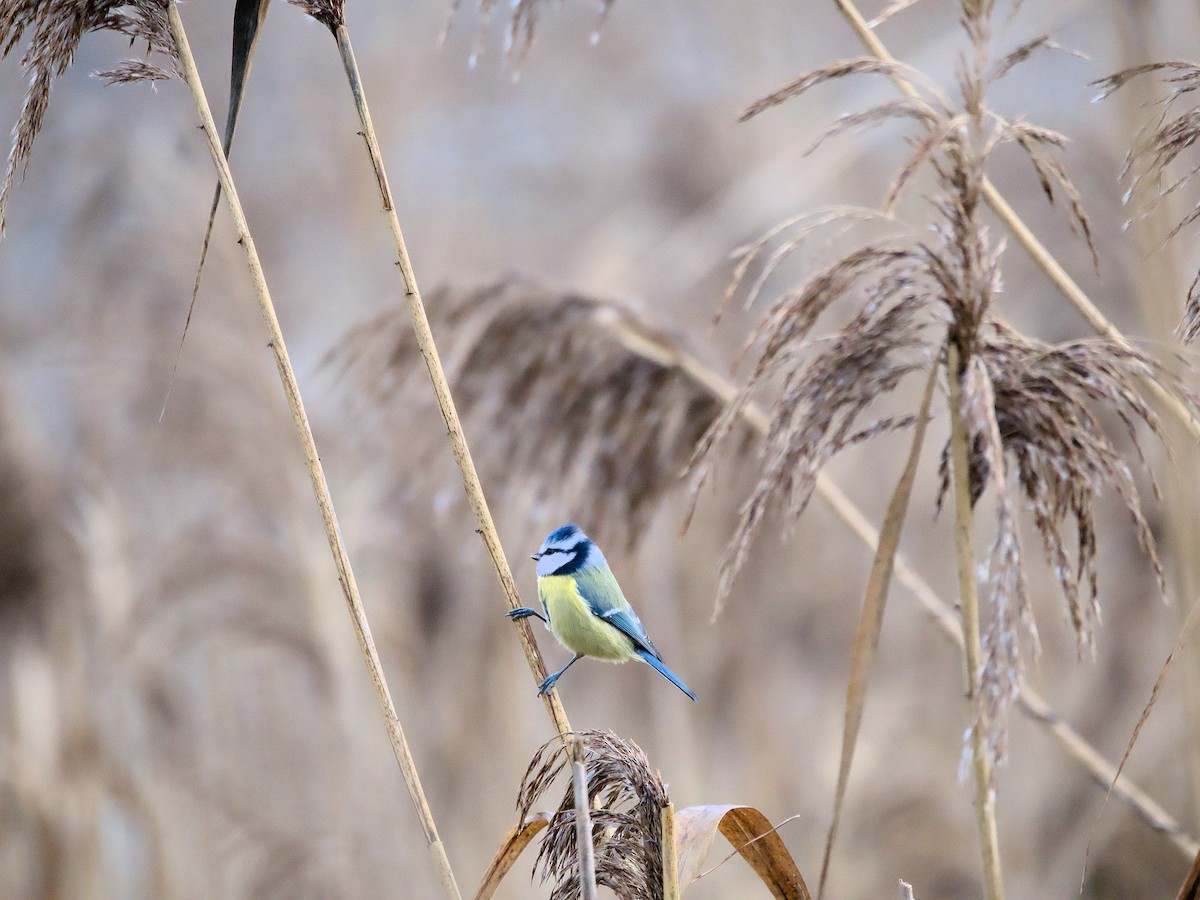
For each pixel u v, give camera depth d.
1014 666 3.58
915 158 3.79
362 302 16.36
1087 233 4.04
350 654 11.98
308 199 19.00
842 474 15.25
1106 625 12.48
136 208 11.61
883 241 3.99
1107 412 8.70
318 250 18.58
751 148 18.91
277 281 17.88
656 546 12.92
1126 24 5.79
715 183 18.55
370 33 20.05
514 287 7.28
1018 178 12.77
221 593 11.35
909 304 3.95
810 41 21.05
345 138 18.22
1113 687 12.46
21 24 4.52
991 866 3.73
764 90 19.80
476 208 20.59
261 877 11.39
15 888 10.39
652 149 20.20
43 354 12.08
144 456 11.68
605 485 7.12
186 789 11.44
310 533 11.78
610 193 20.70
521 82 22.89
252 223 18.88
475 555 8.00
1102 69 11.98
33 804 10.48
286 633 11.53
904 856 12.98
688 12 22.92
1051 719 5.85
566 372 7.11
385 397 7.56
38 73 4.57
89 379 11.47
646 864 4.21
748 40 21.05
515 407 7.20
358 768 11.87
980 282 3.86
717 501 13.16
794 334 4.05
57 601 11.16
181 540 11.51
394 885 11.68
